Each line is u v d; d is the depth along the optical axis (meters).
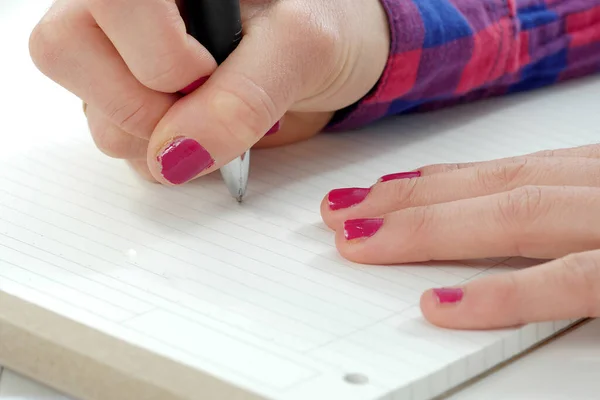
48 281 0.57
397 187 0.61
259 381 0.53
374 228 0.59
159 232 0.60
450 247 0.58
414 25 0.66
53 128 0.67
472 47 0.67
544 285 0.56
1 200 0.62
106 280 0.58
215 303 0.57
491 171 0.60
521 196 0.58
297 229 0.61
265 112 0.59
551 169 0.60
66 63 0.59
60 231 0.60
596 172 0.60
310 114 0.66
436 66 0.67
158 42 0.58
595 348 0.56
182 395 0.53
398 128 0.68
